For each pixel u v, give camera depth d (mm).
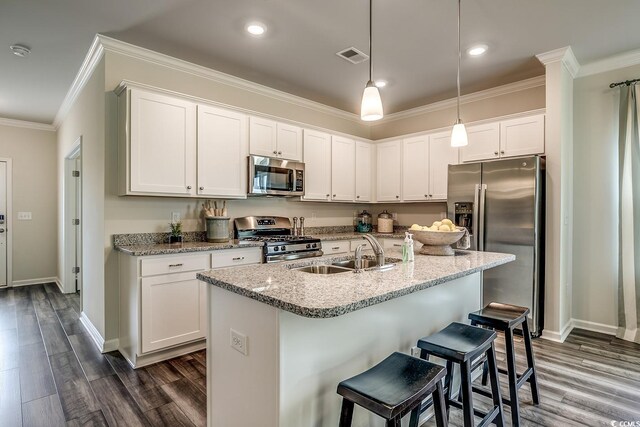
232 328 1547
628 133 3219
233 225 3779
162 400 2174
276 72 3590
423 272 1768
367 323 1650
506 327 1885
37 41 2910
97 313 3121
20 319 3752
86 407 2094
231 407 1556
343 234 4613
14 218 5219
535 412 2057
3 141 5117
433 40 2941
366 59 3295
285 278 1616
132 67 3062
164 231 3252
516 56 3242
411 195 4527
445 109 4531
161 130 2928
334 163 4418
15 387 2324
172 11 2508
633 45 3068
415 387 1198
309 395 1393
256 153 3584
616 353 2887
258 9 2492
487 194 3439
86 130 3516
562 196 3221
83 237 3646
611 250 3387
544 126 3348
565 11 2537
